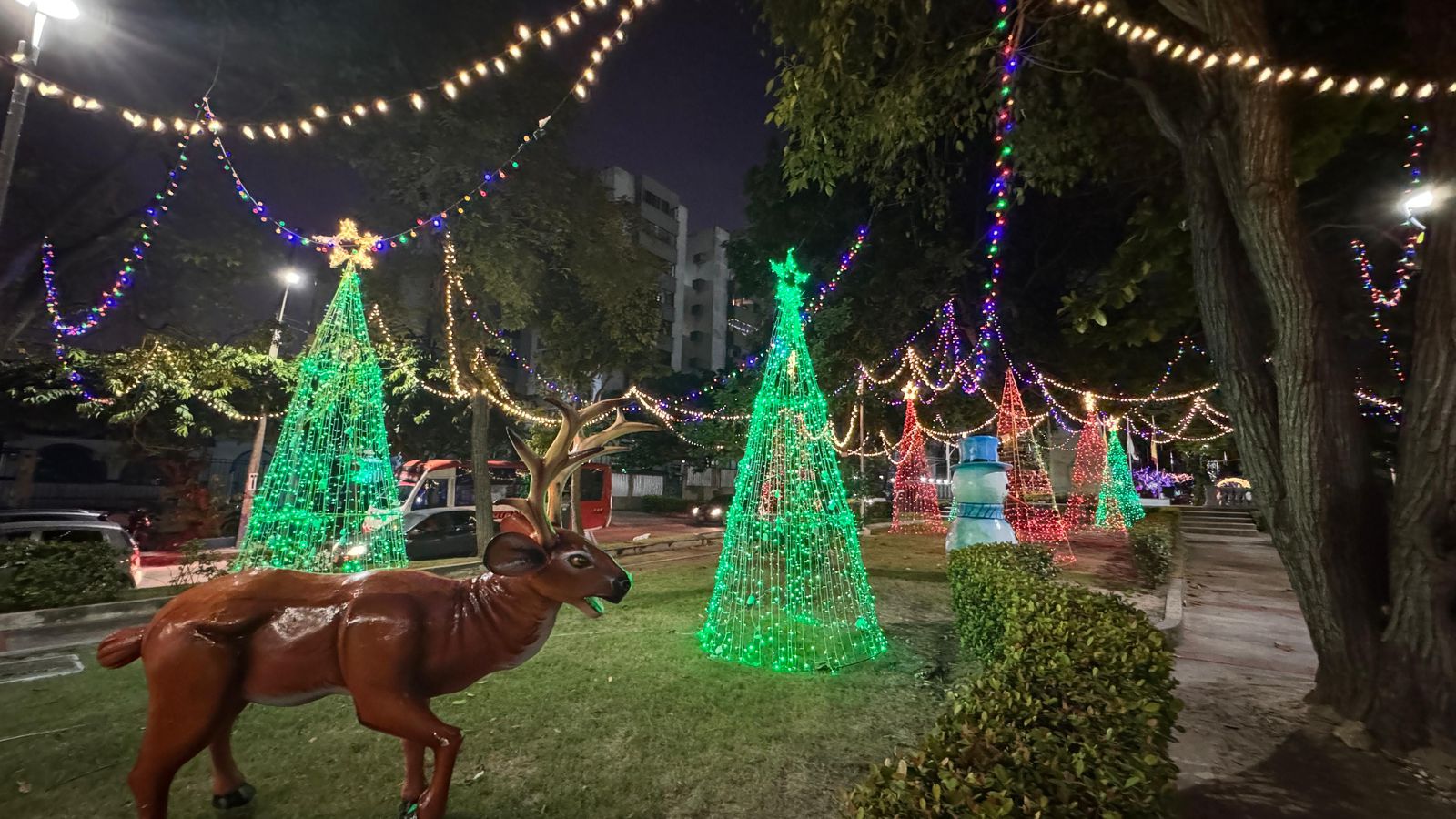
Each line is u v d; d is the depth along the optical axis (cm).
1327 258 780
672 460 3788
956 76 657
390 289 1220
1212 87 490
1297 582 464
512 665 315
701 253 5750
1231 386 498
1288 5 573
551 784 361
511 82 1071
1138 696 304
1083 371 1462
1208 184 515
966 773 222
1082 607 454
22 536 931
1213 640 696
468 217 1075
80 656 634
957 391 1706
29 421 1622
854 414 1883
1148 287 808
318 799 347
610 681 528
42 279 1120
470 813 332
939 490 3033
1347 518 438
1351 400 445
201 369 1397
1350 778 376
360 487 1007
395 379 1614
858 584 659
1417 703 402
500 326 1354
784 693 504
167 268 1249
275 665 285
